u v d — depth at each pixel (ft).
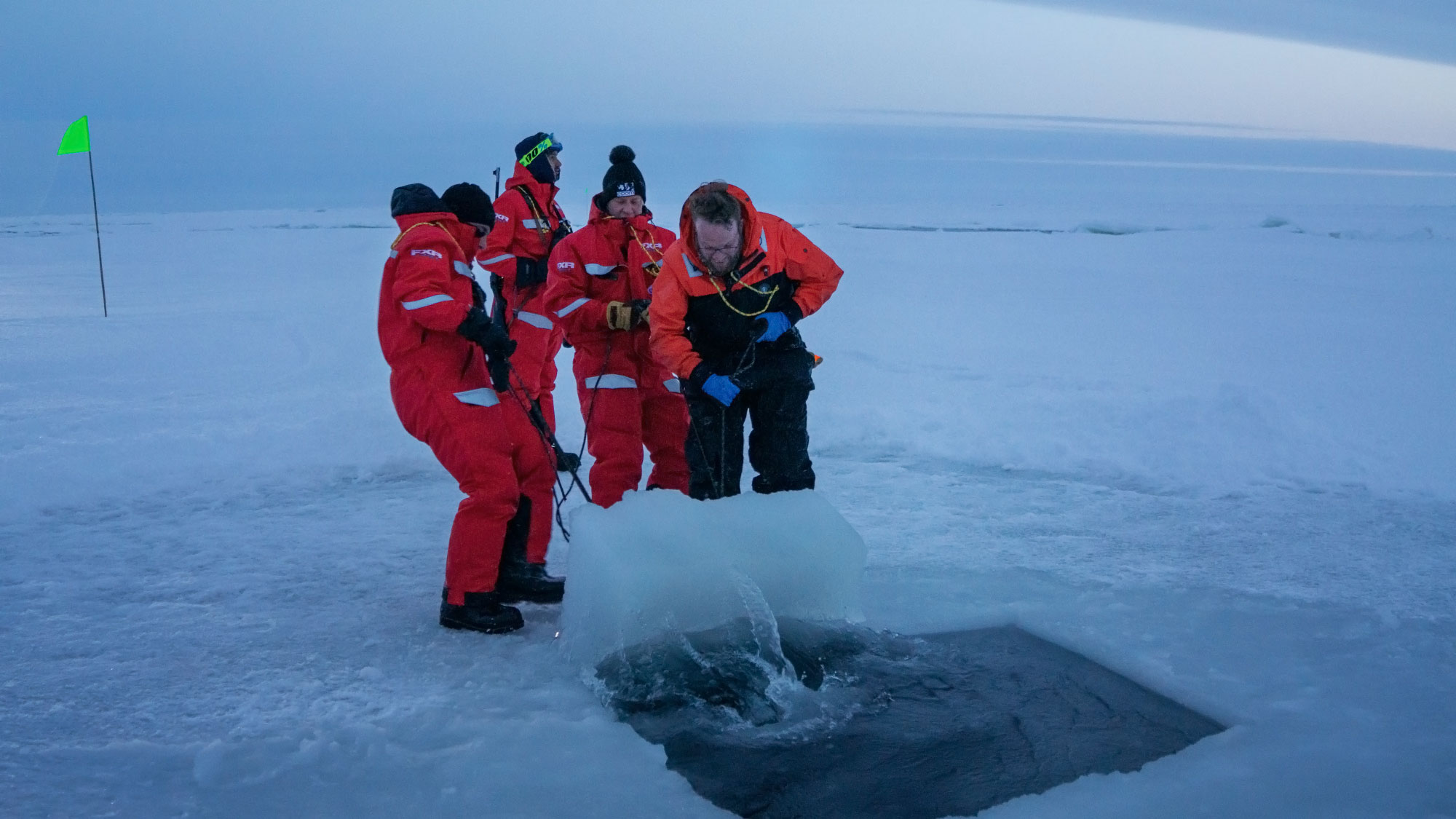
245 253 85.15
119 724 9.45
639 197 13.92
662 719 9.56
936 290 50.78
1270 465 18.49
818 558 11.44
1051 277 57.47
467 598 11.77
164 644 11.37
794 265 12.69
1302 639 11.24
